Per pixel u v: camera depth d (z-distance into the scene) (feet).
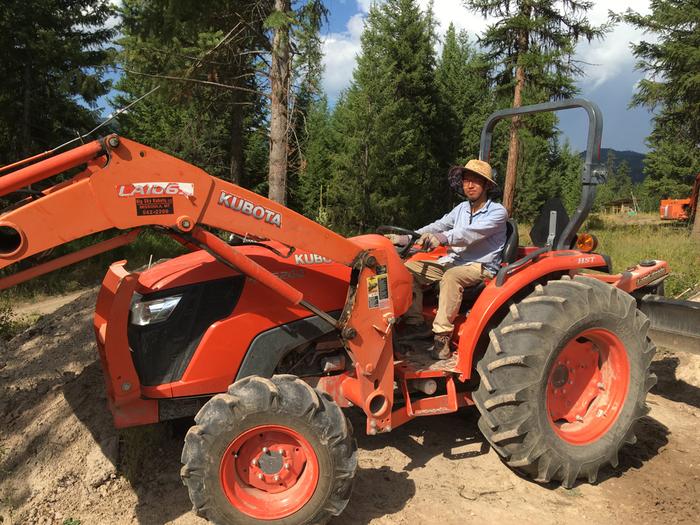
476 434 13.76
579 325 11.53
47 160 8.29
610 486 11.92
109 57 34.40
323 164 102.22
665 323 14.28
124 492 11.05
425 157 92.02
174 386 10.14
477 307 11.80
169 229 9.20
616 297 12.21
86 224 8.55
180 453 12.22
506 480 11.87
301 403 9.36
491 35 61.98
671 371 17.51
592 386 12.58
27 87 44.80
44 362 15.78
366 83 81.71
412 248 14.25
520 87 61.62
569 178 185.26
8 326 24.68
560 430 11.87
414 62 86.58
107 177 8.59
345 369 11.51
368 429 10.84
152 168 8.84
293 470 9.69
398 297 11.24
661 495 11.51
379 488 11.34
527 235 56.75
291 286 10.65
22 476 11.55
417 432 13.78
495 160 110.63
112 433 12.10
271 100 34.88
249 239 11.42
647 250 36.40
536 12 60.85
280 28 33.01
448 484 11.59
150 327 10.32
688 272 27.48
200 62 33.78
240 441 9.25
